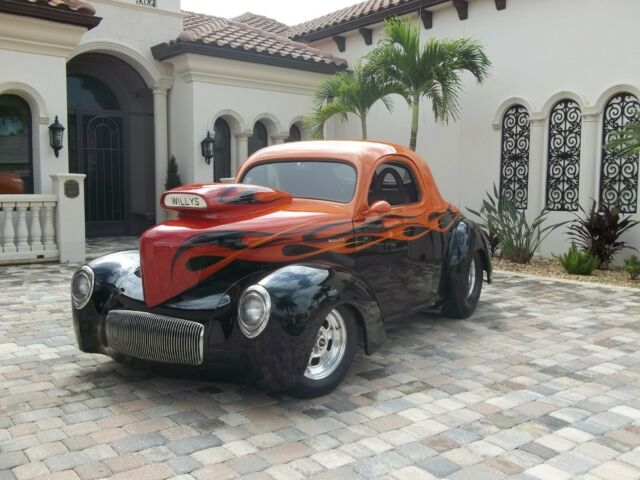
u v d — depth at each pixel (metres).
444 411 3.85
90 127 13.51
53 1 9.91
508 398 4.08
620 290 7.95
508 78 11.44
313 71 13.87
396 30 10.35
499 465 3.14
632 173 9.75
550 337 5.61
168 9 13.02
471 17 12.03
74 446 3.31
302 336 3.70
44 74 10.24
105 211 13.87
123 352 4.10
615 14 9.79
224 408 3.86
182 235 3.99
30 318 6.12
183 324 3.79
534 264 10.17
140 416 3.72
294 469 3.07
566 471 3.09
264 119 13.77
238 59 12.67
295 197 4.96
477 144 12.05
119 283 4.39
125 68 13.25
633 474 3.06
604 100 9.99
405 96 11.20
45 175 10.44
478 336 5.63
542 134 10.92
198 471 3.04
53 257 9.66
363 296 4.14
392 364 4.79
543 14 10.80
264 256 4.08
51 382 4.31
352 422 3.66
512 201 10.73
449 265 5.88
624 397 4.12
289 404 3.94
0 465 3.09
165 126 13.25
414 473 3.05
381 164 5.11
